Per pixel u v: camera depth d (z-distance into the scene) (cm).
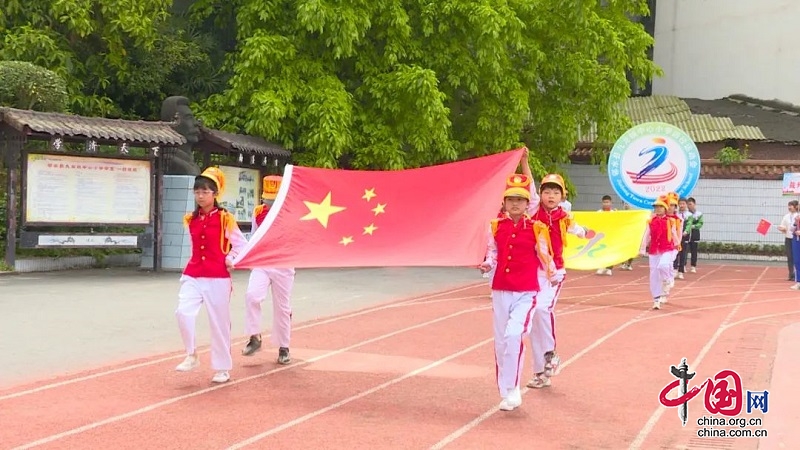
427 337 1064
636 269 2345
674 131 1578
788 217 2102
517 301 713
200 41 2206
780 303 1572
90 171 1570
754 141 2917
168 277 1602
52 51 1853
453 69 2089
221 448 588
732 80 3334
